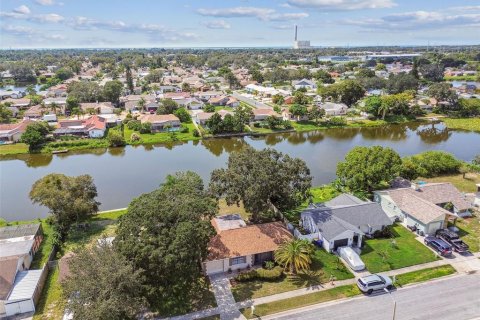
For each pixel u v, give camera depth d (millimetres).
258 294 39281
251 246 43969
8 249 44500
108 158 94438
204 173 81250
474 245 48625
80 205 51188
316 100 163250
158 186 74125
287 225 52031
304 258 41312
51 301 38844
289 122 122562
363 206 52594
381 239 50281
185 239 35625
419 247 48188
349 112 140750
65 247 48812
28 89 182000
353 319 35344
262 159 50812
